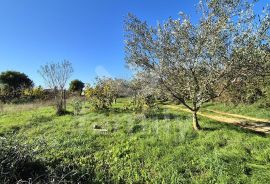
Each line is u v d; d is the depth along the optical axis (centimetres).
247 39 986
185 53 1060
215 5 995
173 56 1072
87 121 1459
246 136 1016
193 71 1073
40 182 626
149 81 1123
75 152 889
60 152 887
